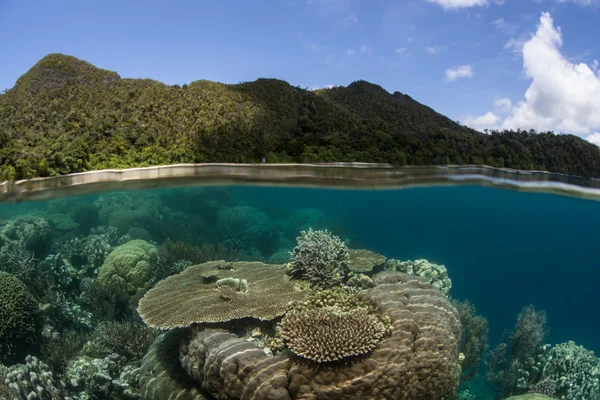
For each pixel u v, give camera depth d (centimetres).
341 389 487
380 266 890
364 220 5025
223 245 1861
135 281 1164
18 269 1127
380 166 1641
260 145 1573
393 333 558
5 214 1702
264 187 1930
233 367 520
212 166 1480
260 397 493
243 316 619
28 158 1295
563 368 1070
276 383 498
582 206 2431
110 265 1169
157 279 1202
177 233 1828
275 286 735
